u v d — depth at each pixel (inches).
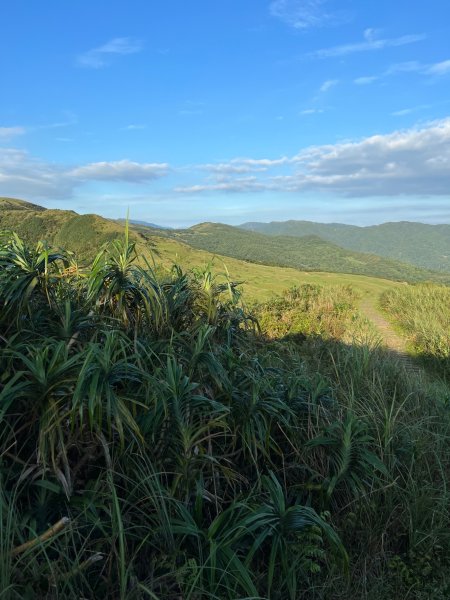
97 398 90.2
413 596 100.8
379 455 134.3
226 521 98.7
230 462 114.3
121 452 96.0
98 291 136.5
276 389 146.5
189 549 94.9
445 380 360.5
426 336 489.1
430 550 107.7
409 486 125.7
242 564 88.3
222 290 180.4
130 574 81.3
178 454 104.3
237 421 122.9
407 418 166.6
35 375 94.0
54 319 127.4
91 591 77.2
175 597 82.6
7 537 73.2
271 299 759.1
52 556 83.7
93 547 87.0
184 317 161.6
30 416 100.3
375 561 107.7
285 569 91.4
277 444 125.3
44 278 128.1
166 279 172.7
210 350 141.6
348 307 802.8
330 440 123.1
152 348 128.3
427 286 1242.0
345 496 122.1
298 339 362.9
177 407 104.0
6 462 96.1
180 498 101.5
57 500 90.8
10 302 118.5
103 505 88.4
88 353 96.2
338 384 189.3
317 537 97.6
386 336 563.8
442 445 156.3
